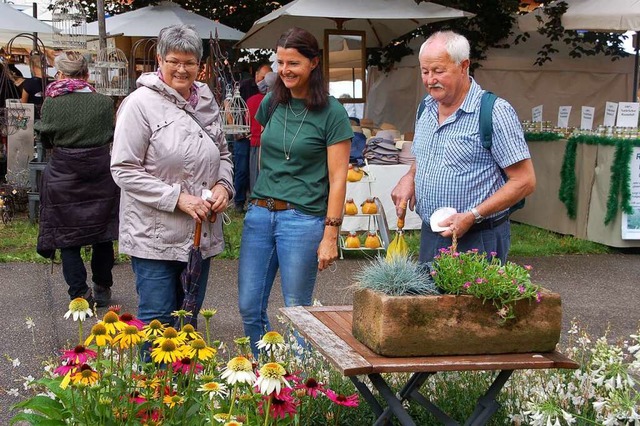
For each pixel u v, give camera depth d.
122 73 10.02
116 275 7.34
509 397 3.66
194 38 3.82
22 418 2.92
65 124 5.59
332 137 3.93
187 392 2.82
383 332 2.65
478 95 3.63
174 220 3.85
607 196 8.91
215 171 3.99
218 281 7.29
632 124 9.13
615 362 3.26
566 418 3.01
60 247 5.73
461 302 2.69
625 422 3.30
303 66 3.86
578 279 7.71
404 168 8.84
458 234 3.50
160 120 3.83
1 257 7.92
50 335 5.62
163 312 3.96
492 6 11.98
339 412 3.36
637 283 7.59
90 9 14.91
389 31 12.06
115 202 5.80
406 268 2.80
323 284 7.28
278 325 5.81
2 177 12.09
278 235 4.03
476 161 3.63
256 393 2.72
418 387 3.25
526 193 3.59
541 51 12.38
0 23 12.09
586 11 10.43
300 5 10.06
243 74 12.65
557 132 9.98
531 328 2.74
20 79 13.50
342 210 3.99
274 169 4.03
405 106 13.57
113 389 2.81
